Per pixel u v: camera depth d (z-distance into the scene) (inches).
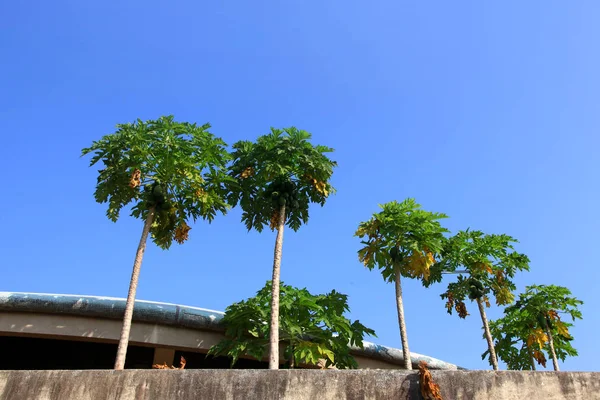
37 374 456.8
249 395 449.1
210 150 915.4
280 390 451.8
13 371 459.2
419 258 1035.3
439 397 446.9
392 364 1233.4
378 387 457.4
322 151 1004.6
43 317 949.8
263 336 1030.4
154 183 911.0
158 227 945.5
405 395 454.0
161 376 454.6
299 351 970.1
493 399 463.8
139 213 970.7
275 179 988.6
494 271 1349.7
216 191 983.6
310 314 1053.2
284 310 1029.2
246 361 1123.3
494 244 1325.0
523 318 1485.0
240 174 994.1
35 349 1039.0
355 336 1069.1
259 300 1022.4
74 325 956.0
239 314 997.2
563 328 1440.7
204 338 1023.0
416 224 1059.3
